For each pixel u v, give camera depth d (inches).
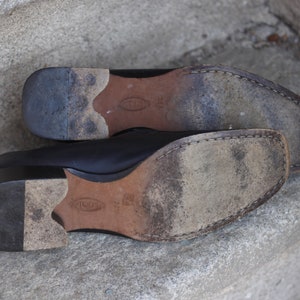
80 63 29.6
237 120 26.6
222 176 24.4
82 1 28.2
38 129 25.8
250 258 25.7
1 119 28.0
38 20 27.4
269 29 33.3
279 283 29.1
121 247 24.9
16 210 22.9
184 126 26.5
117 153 24.3
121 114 26.3
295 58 32.8
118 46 30.5
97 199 24.1
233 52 33.1
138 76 26.4
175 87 26.4
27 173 23.5
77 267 23.9
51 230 23.4
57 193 23.3
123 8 29.7
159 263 24.2
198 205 24.3
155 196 24.0
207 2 32.1
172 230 24.3
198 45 32.9
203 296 24.9
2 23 26.5
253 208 25.4
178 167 23.8
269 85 26.5
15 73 27.8
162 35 31.7
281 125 26.7
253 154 24.7
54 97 25.6
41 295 22.8
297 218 26.5
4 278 23.3
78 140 26.1
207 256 24.6
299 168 26.8
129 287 23.3
